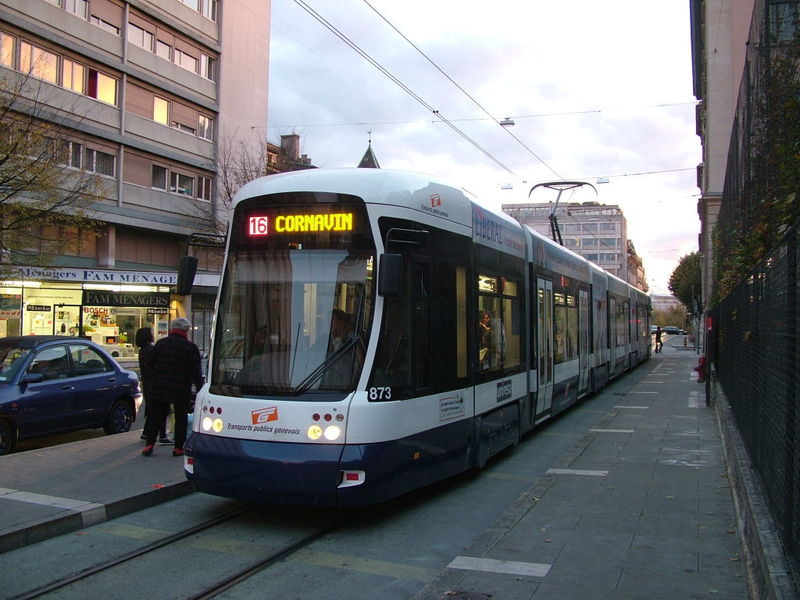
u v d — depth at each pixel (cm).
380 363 628
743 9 3316
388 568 538
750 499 532
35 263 1672
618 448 1012
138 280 2777
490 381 866
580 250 10156
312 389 619
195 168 3203
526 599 458
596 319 1766
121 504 670
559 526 625
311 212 661
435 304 721
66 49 2559
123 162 2820
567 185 2230
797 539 383
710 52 3525
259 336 653
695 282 5881
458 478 853
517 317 1004
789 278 457
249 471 611
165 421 943
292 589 494
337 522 661
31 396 952
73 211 1742
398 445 634
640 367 3009
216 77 3312
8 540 564
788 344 448
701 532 604
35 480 742
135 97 2877
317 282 647
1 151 1468
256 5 3550
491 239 900
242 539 605
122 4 2797
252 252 675
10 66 2352
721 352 1399
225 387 651
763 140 807
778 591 341
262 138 3569
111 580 505
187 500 729
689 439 1090
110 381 1101
